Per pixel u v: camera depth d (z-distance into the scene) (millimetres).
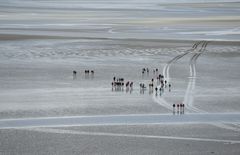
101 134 89375
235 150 81250
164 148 82188
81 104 111188
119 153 79938
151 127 93625
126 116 101312
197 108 107688
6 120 98062
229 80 139375
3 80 139250
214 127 93562
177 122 96875
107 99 116000
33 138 86875
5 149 81250
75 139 86562
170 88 128250
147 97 117938
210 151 80750
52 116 101188
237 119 98875
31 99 116062
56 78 142625
